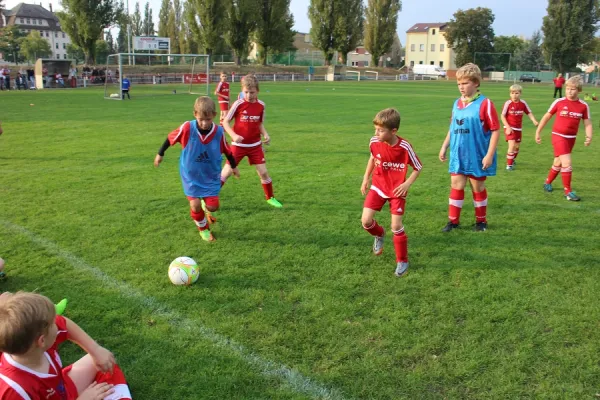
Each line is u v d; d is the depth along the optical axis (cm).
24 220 550
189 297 372
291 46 6031
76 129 1313
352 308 358
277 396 265
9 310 190
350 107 2084
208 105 445
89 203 620
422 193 695
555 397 264
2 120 1481
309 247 478
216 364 291
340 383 276
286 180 766
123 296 372
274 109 1964
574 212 608
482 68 6688
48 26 9219
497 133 488
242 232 520
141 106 2055
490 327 332
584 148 1102
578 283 403
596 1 5569
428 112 1933
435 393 269
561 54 5822
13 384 199
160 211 588
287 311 353
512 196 686
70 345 309
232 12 4950
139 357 296
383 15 6344
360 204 632
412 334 324
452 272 423
